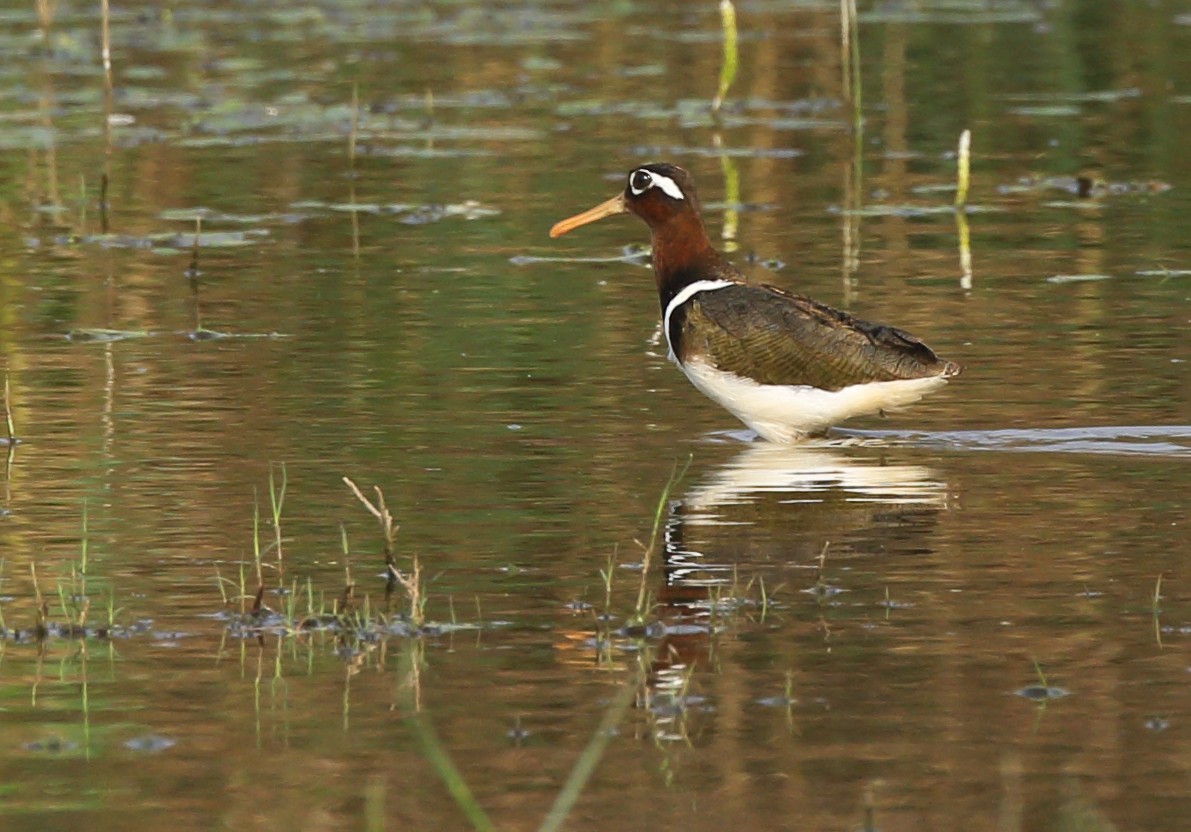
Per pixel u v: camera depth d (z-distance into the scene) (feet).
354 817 27.22
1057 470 43.52
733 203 75.97
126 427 47.52
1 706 31.07
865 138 89.76
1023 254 66.85
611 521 40.22
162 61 112.27
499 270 65.51
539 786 28.14
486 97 101.14
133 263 66.74
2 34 120.88
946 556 37.68
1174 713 30.19
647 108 96.84
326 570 37.42
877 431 47.26
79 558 38.22
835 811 27.20
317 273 65.16
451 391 50.85
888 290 61.62
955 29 119.44
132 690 31.73
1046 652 32.63
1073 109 94.84
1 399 50.11
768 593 35.76
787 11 128.98
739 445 46.37
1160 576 36.24
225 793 27.91
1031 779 28.07
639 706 30.81
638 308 60.08
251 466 44.34
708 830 26.68
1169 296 60.23
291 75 107.14
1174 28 117.29
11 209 75.92
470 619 34.68
